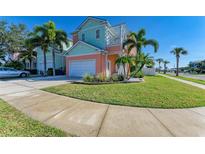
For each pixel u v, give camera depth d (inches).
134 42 603.8
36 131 145.5
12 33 1018.1
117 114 197.2
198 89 425.1
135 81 482.3
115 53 640.4
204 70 2309.3
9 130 145.9
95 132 145.7
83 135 140.1
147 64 544.1
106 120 175.9
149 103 246.1
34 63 1238.3
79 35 760.3
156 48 603.8
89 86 378.0
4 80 583.2
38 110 211.2
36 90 355.6
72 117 185.2
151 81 561.9
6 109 211.2
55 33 796.0
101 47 674.8
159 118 183.5
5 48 1023.6
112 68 731.4
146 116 190.4
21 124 160.1
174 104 243.1
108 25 676.1
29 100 265.6
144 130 150.3
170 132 146.4
